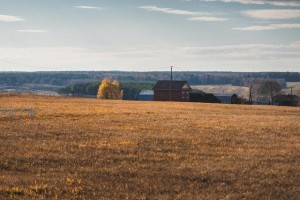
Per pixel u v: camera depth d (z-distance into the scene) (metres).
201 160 26.16
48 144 29.66
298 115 67.00
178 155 27.34
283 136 37.66
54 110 59.50
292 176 22.73
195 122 47.69
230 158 26.84
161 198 18.39
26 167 22.95
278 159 26.84
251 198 18.91
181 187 20.22
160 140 32.91
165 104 90.94
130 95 194.38
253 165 24.97
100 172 22.39
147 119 49.84
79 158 25.39
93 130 37.75
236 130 40.81
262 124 47.50
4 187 18.80
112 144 30.42
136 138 33.47
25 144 29.28
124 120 47.75
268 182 21.42
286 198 19.08
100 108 67.50
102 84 154.75
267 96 167.62
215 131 39.53
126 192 19.08
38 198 17.70
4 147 27.80
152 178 21.58
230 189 20.17
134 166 24.00
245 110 76.56
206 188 20.23
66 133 35.31
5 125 39.56
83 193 18.78
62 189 19.05
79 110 60.97
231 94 145.12
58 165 23.72
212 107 83.69
